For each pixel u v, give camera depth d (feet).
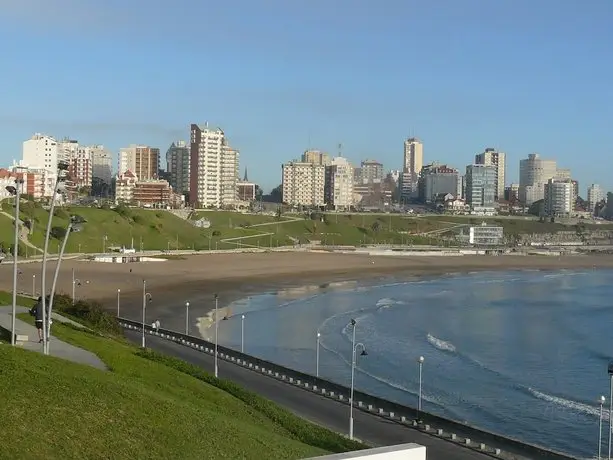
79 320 244.63
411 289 571.28
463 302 495.41
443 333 363.35
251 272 622.95
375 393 234.58
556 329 384.06
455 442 168.66
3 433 78.28
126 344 215.10
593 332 376.27
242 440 101.60
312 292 524.11
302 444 119.44
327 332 352.49
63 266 559.79
